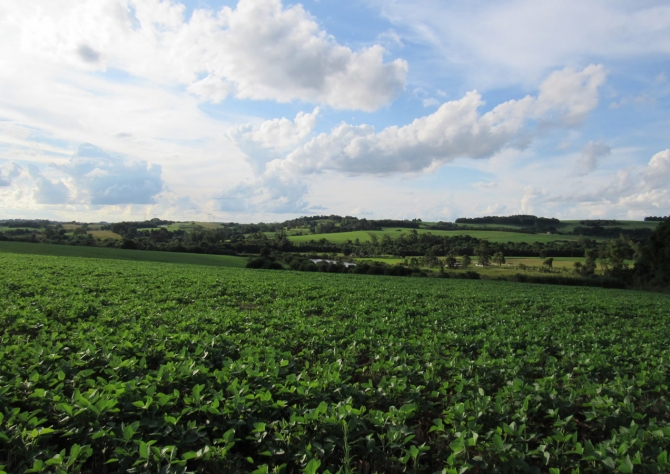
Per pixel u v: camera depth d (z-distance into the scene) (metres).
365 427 5.91
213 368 9.15
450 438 6.27
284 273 49.12
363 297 25.17
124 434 5.28
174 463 4.88
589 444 5.54
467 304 24.16
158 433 5.42
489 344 11.88
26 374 7.48
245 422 5.93
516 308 23.91
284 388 6.98
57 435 5.89
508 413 6.90
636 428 5.91
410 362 9.84
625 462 5.05
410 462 5.89
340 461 5.68
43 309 14.57
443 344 12.32
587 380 8.56
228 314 14.95
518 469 5.36
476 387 8.25
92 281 25.20
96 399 6.11
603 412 6.91
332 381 7.49
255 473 4.78
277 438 5.61
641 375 8.96
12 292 18.14
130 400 6.39
